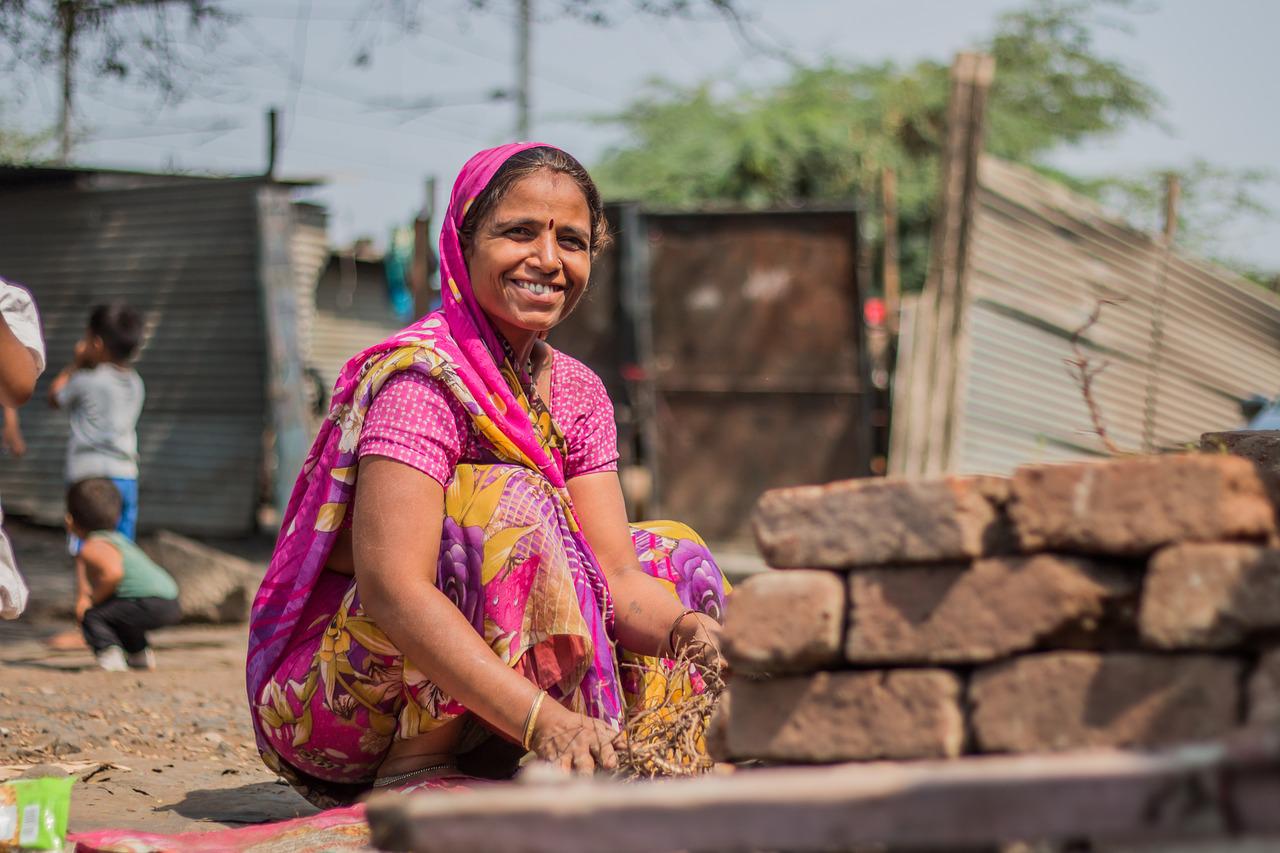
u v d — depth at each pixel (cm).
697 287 1124
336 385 279
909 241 2148
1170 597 165
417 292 1147
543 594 265
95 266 1328
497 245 277
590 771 235
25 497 1316
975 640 175
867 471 1113
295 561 280
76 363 743
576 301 294
